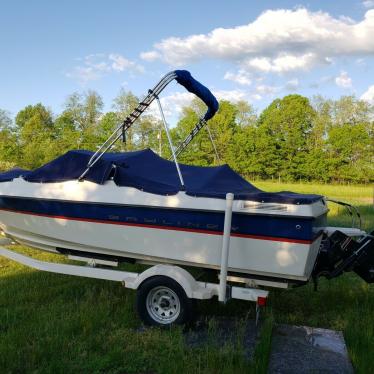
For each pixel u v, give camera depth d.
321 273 4.91
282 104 58.62
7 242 6.14
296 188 37.03
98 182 5.07
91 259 5.44
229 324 4.69
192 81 5.17
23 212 5.61
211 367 3.57
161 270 4.49
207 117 6.03
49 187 5.38
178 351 3.90
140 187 4.88
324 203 4.86
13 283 5.84
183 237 4.68
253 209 4.37
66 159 5.38
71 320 4.46
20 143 55.00
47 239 5.58
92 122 56.62
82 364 3.69
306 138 58.31
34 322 4.50
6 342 3.95
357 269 4.87
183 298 4.40
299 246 4.23
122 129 4.99
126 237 4.97
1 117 57.81
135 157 5.57
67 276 6.22
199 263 4.66
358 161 54.28
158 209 4.76
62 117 56.72
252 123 61.81
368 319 4.77
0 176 6.12
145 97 4.88
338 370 3.69
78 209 5.21
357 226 9.98
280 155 55.38
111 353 3.82
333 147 54.94
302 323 4.80
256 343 4.19
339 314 5.08
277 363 3.80
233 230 4.47
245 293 4.42
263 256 4.39
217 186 5.39
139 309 4.58
